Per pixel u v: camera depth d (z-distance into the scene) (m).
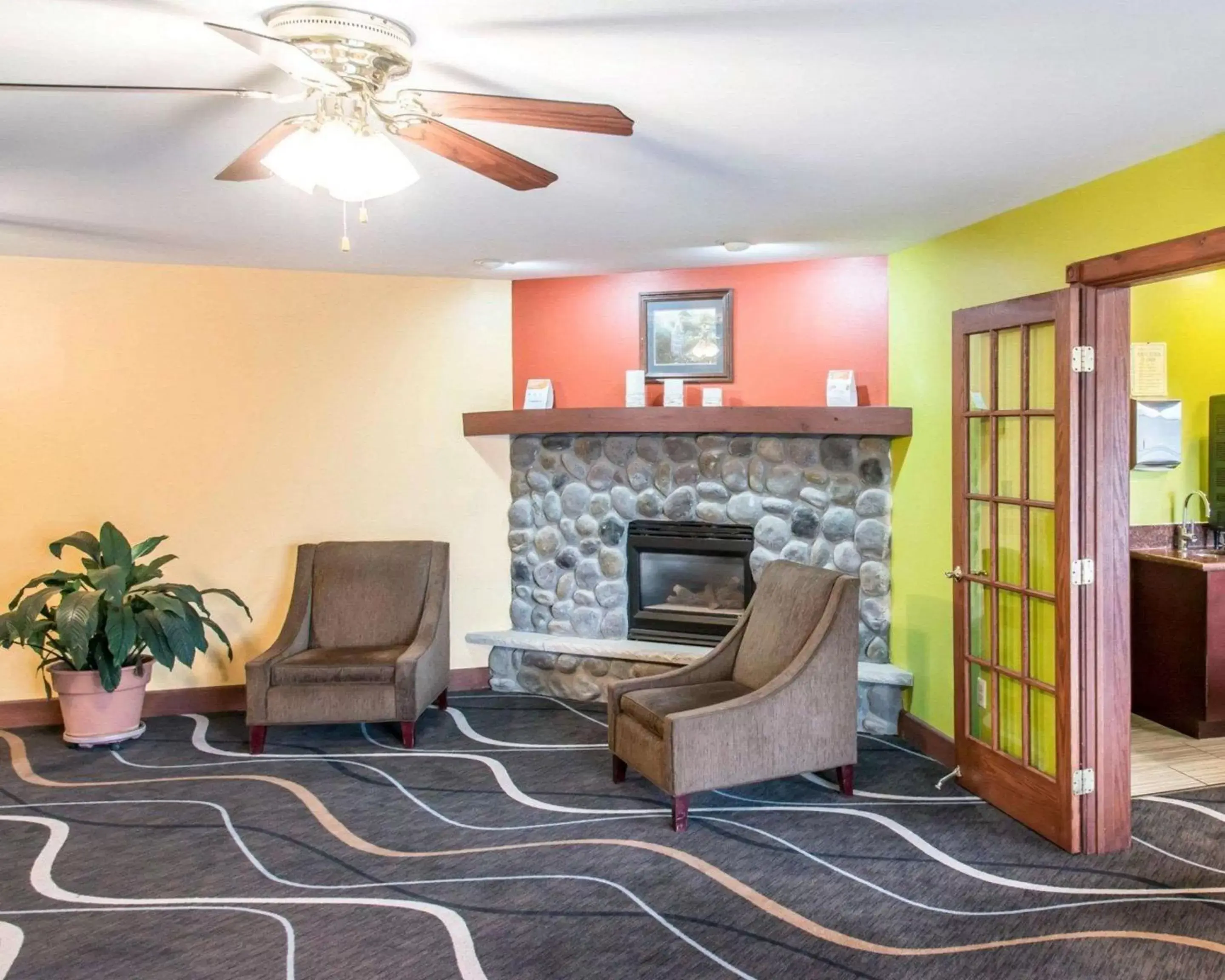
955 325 3.69
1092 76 2.21
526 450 5.23
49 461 4.69
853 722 3.66
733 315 4.78
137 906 2.85
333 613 4.74
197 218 3.66
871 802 3.62
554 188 3.21
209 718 4.84
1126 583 3.14
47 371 4.66
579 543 5.13
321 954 2.57
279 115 2.45
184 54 2.07
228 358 4.90
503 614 5.35
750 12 1.86
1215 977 2.41
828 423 4.34
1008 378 3.52
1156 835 3.30
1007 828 3.37
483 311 5.20
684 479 4.82
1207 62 2.13
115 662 4.16
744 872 3.03
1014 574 3.53
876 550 4.50
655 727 3.46
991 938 2.61
